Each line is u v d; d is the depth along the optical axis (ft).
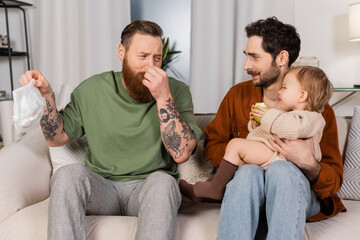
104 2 10.15
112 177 4.50
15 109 3.66
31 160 4.95
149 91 4.43
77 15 10.38
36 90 3.88
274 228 3.47
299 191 3.59
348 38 9.35
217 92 9.74
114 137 4.53
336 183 4.27
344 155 5.50
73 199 3.51
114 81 4.71
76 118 4.64
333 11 9.50
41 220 4.03
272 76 4.76
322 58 9.70
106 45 10.25
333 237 3.82
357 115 5.55
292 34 4.74
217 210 4.44
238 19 9.36
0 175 4.47
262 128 4.23
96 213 4.19
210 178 4.62
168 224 3.46
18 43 11.21
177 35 11.84
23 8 11.03
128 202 4.34
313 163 3.97
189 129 4.33
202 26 9.63
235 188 3.70
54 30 10.40
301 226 3.53
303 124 3.95
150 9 11.93
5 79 11.36
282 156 4.07
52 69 10.53
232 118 5.18
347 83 9.59
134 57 4.34
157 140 4.53
